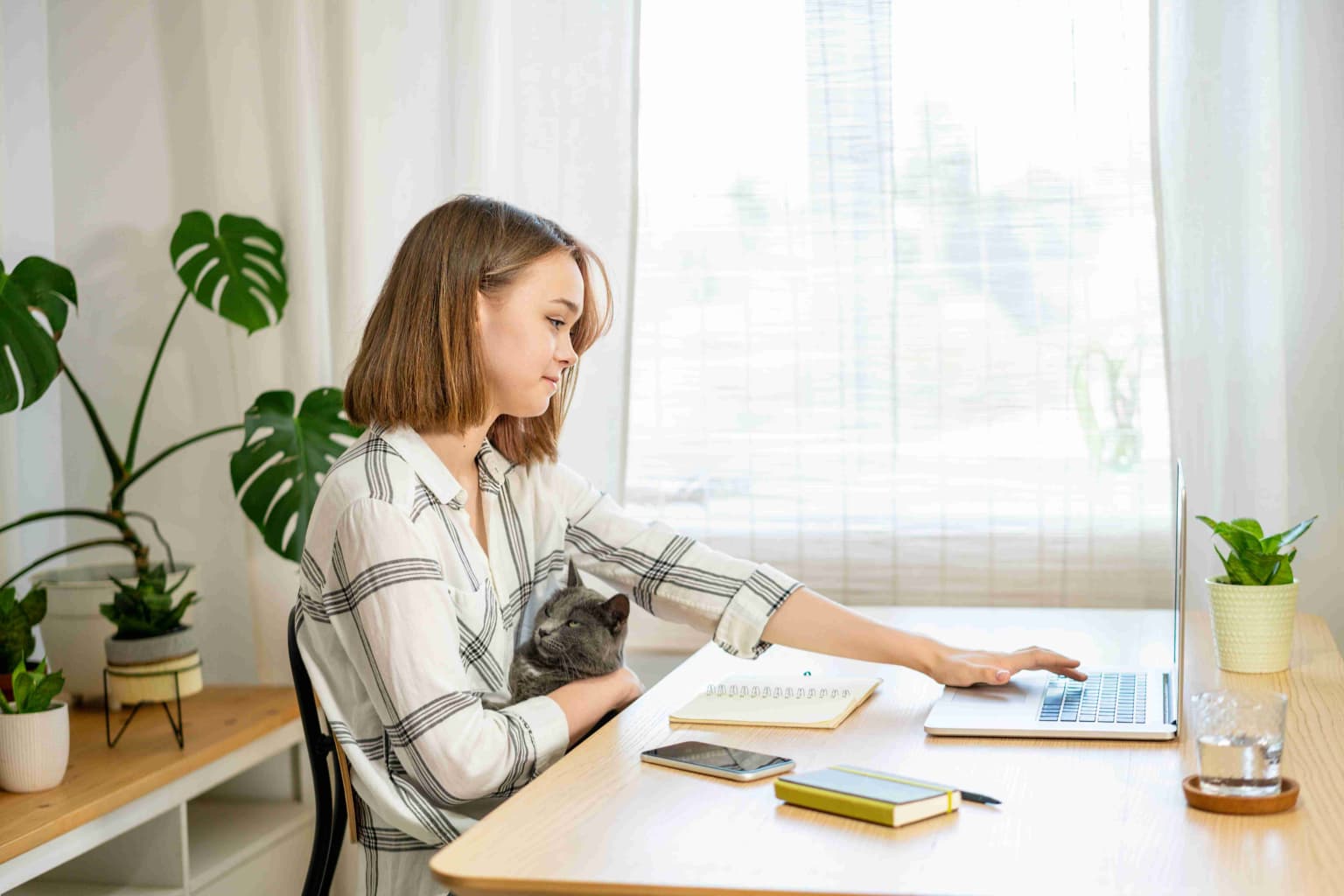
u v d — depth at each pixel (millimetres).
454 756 1253
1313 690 1490
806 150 2420
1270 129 2189
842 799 1035
